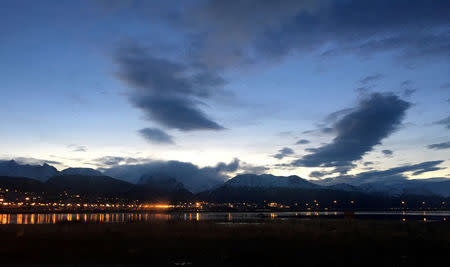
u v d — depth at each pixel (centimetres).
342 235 4359
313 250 3484
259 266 2878
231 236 4169
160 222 6781
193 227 5234
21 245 3394
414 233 4728
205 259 3077
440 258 3288
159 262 2906
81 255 3053
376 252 3462
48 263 2703
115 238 3909
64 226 5269
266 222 7875
